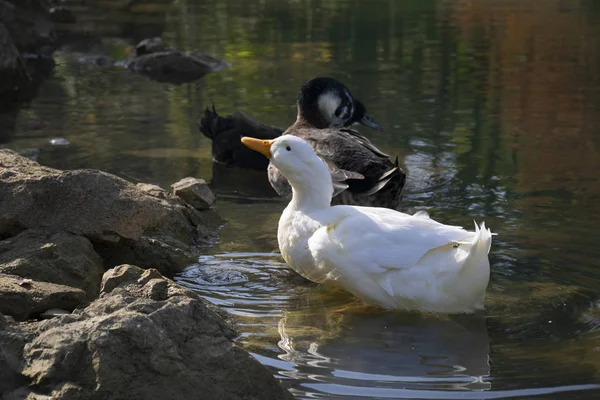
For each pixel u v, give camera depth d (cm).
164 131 1536
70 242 886
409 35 2425
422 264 790
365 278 806
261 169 1359
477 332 766
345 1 3066
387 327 784
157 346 603
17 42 2256
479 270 761
